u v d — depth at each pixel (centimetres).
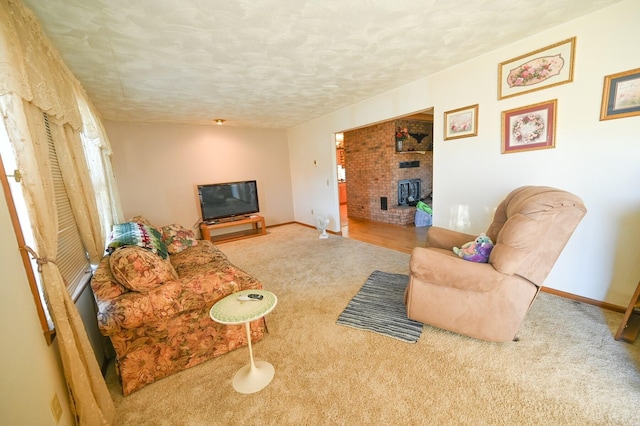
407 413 126
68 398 117
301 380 150
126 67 222
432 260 170
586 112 194
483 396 133
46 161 126
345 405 132
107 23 159
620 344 163
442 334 184
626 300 193
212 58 216
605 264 199
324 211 515
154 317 146
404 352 168
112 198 310
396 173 543
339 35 190
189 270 239
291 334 193
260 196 573
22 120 106
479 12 171
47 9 141
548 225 146
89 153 236
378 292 251
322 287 271
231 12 155
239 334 177
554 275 226
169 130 468
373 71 265
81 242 187
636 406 123
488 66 240
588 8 177
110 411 127
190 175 493
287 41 194
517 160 233
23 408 85
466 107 260
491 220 258
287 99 351
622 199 187
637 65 171
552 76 205
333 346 178
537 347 165
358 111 390
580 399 128
